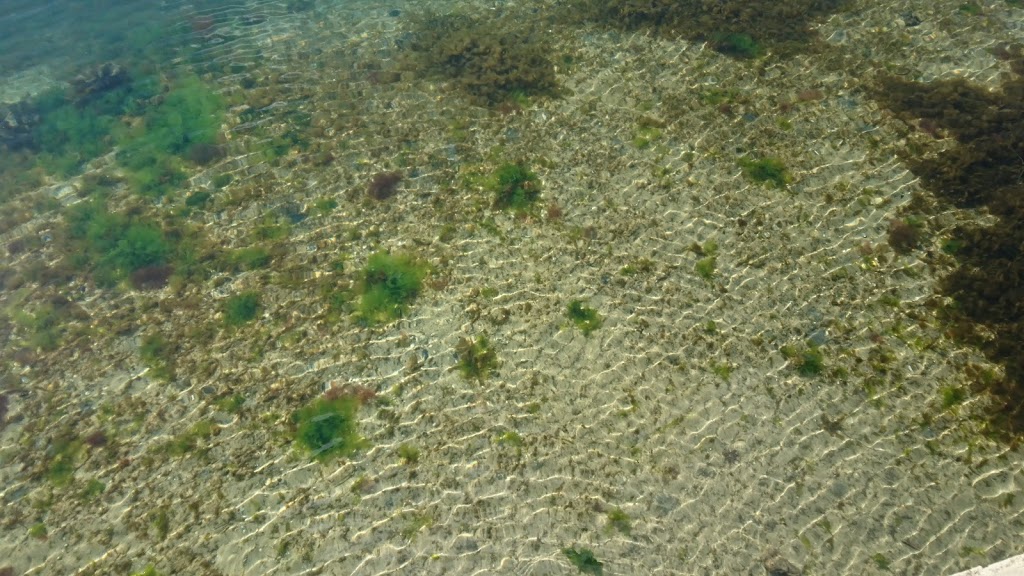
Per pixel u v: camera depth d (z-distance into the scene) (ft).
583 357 20.81
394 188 26.05
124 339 22.16
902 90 27.20
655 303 21.93
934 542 16.56
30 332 22.59
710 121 27.32
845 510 17.28
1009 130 24.57
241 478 18.72
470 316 21.99
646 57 30.27
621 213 24.50
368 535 17.48
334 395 20.34
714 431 19.01
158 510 18.21
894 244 22.57
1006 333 19.69
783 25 30.71
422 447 19.10
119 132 29.48
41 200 26.91
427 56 31.35
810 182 24.75
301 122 29.12
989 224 22.47
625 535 17.22
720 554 16.81
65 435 19.90
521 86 29.30
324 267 23.68
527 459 18.74
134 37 34.99
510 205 25.08
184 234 25.13
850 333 20.72
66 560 17.42
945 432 18.38
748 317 21.38
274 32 34.58
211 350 21.66
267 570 16.99
